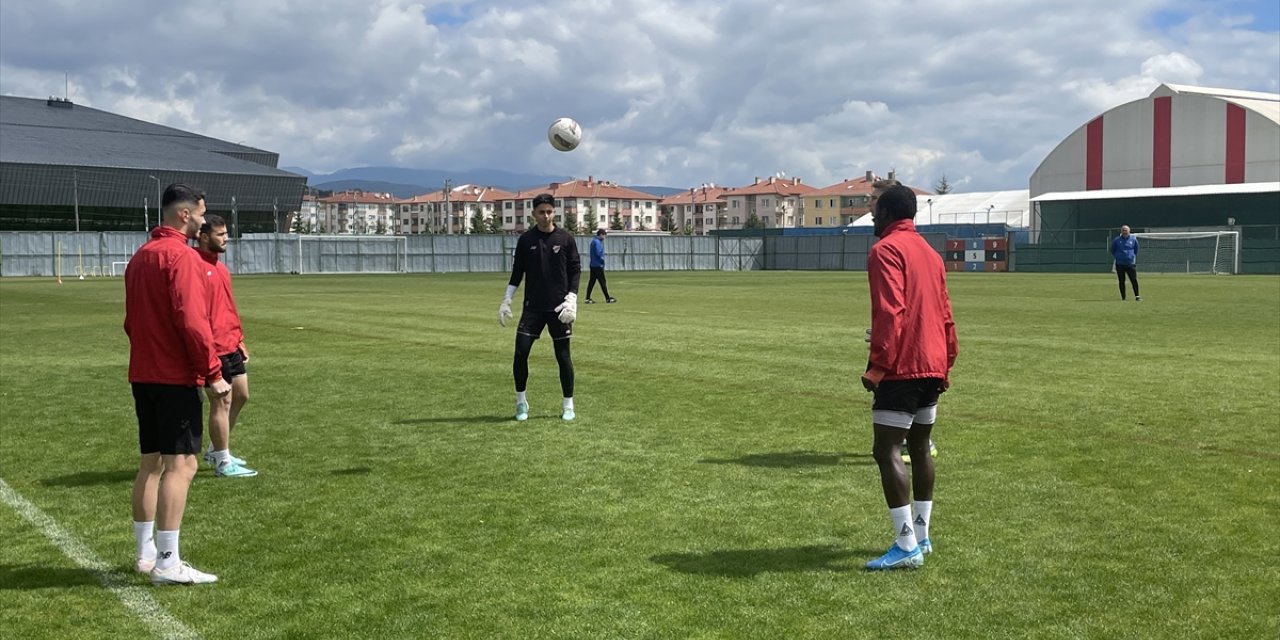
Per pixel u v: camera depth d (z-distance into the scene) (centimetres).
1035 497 622
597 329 1803
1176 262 6053
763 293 3188
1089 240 6681
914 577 482
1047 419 881
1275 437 796
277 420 915
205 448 805
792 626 423
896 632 415
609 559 513
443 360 1361
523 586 475
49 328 1942
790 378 1159
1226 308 2311
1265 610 434
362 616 440
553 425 880
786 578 482
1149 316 2073
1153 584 468
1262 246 5666
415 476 697
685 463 727
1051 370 1202
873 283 491
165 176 8169
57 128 9381
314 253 6531
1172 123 6719
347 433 852
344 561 515
